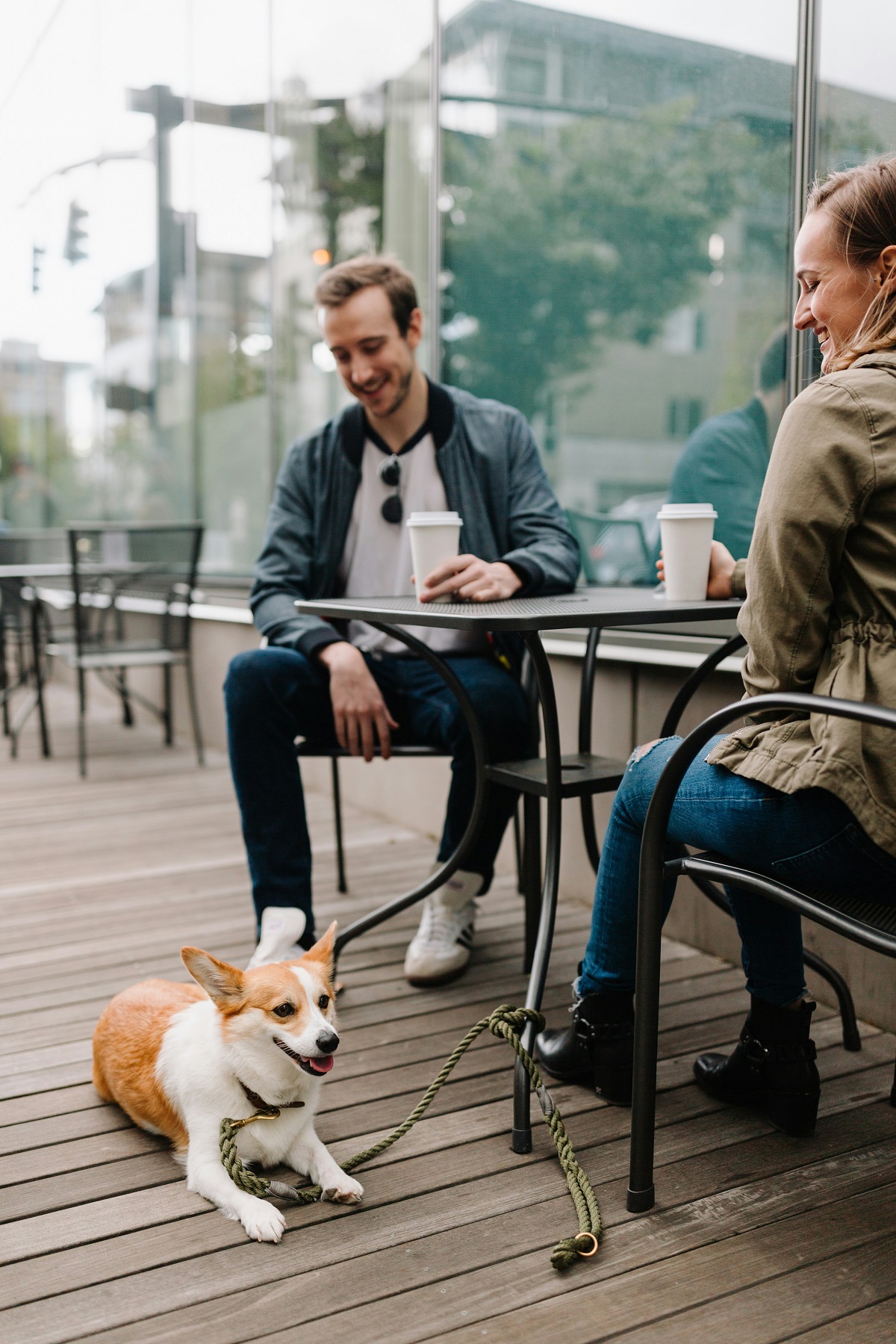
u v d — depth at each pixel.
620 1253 1.46
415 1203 1.58
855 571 1.36
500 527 2.56
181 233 5.64
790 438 1.36
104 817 3.88
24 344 8.15
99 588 4.88
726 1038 2.10
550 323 3.43
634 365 3.13
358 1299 1.38
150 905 2.91
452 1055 1.71
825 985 2.28
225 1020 1.57
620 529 3.25
